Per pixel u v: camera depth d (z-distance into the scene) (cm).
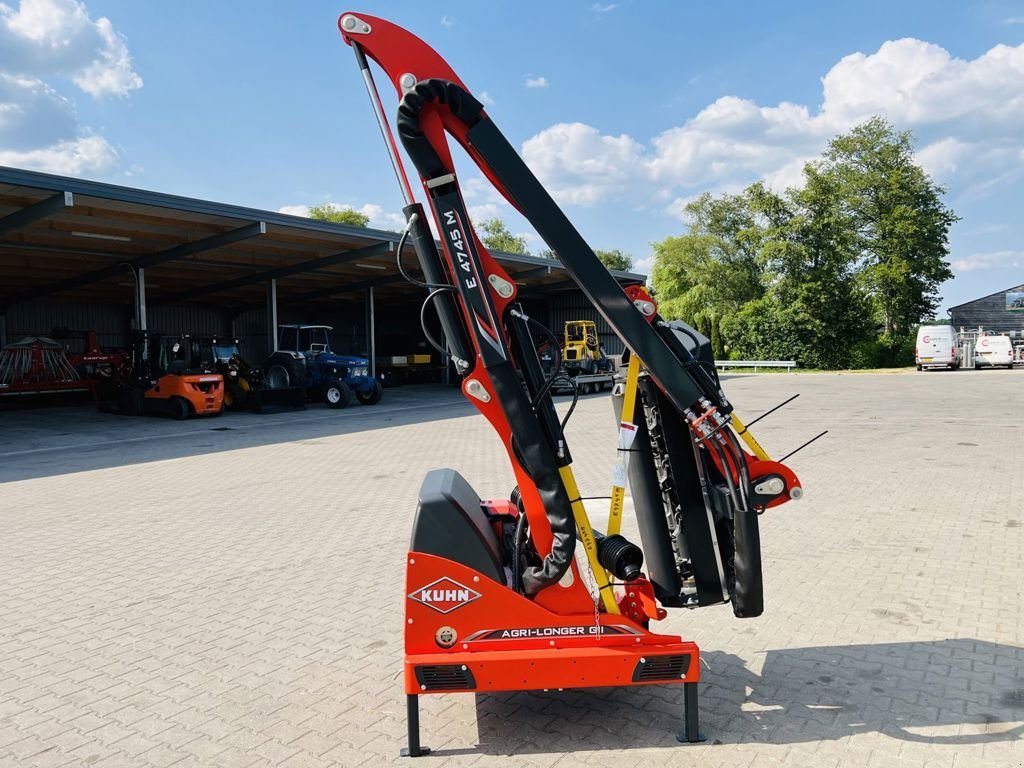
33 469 1080
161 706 365
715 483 349
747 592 329
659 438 365
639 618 347
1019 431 1297
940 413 1612
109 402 2242
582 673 312
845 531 656
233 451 1237
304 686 385
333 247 2125
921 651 411
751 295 4769
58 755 321
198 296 2980
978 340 3631
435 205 314
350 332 3859
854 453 1077
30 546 657
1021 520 688
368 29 314
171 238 1845
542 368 330
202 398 1806
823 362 4028
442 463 1079
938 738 321
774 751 313
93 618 483
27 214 1388
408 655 317
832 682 375
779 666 394
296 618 479
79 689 384
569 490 326
